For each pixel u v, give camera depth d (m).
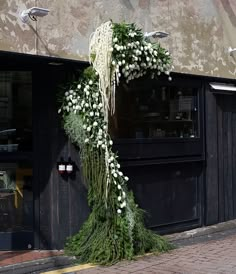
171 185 6.36
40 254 5.23
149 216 6.01
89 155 5.12
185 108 6.57
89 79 5.10
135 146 5.80
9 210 5.53
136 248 5.18
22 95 5.47
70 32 5.09
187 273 4.54
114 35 5.02
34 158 5.40
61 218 5.32
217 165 6.97
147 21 5.93
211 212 6.85
